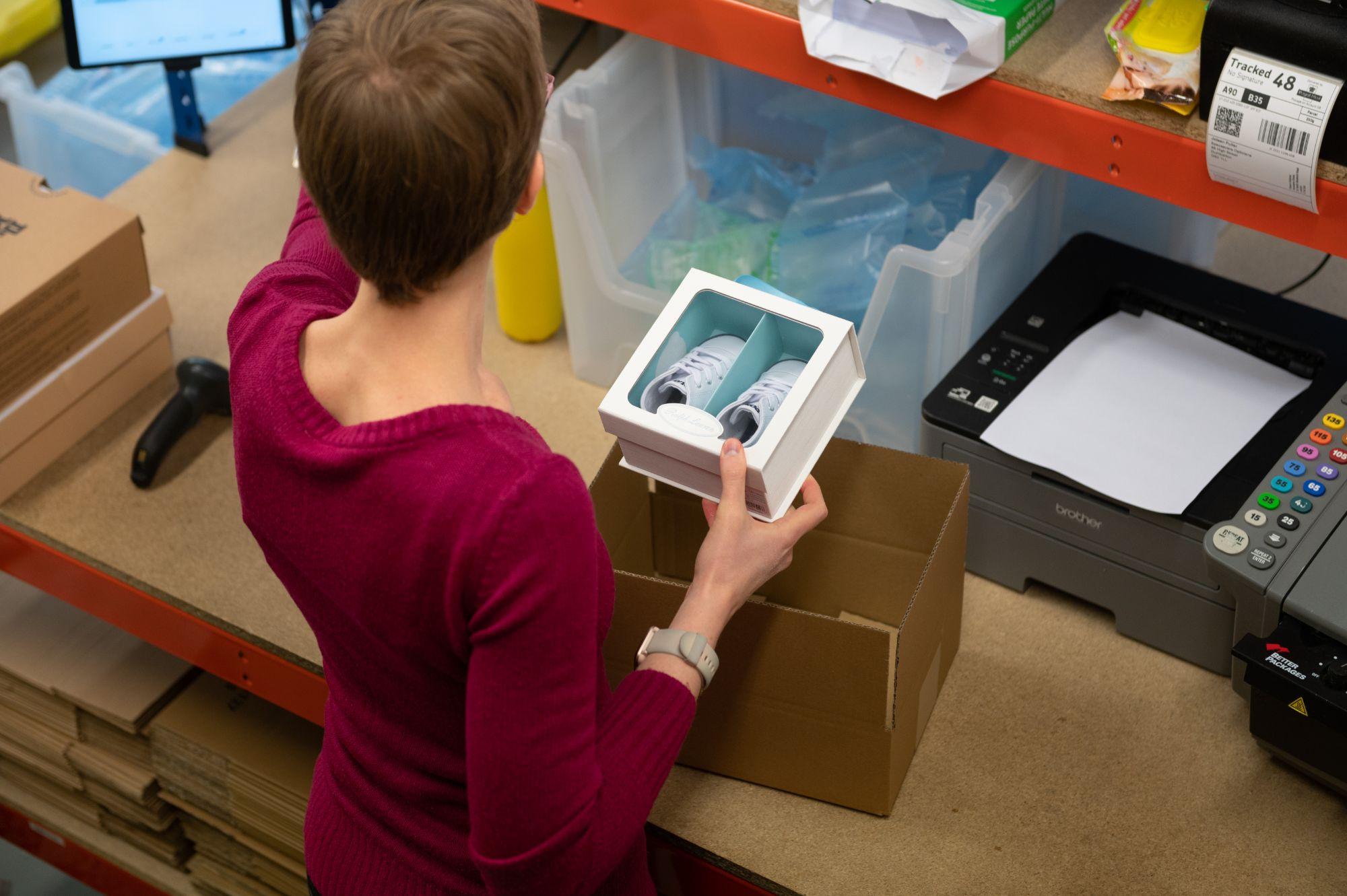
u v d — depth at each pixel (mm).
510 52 682
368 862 944
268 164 1861
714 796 1182
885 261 1358
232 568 1382
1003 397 1315
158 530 1423
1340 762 1104
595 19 1378
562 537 720
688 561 1386
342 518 756
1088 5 1226
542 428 1521
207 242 1741
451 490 720
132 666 1632
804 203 1565
